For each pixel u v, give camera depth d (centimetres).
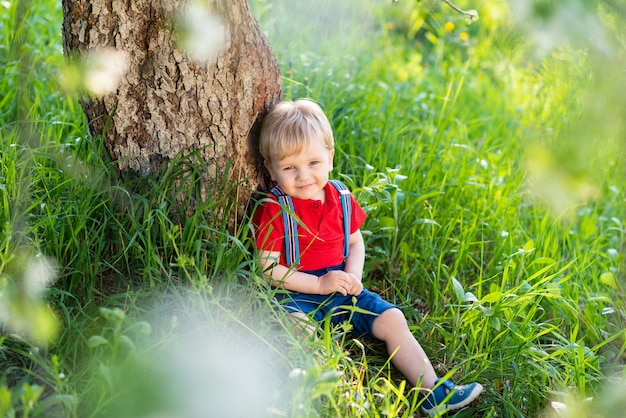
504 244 320
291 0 459
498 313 259
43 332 149
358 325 262
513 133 452
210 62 236
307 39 461
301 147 250
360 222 278
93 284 236
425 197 319
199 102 243
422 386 244
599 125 97
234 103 247
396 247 321
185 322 224
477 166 391
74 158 252
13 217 229
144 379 130
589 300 294
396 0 243
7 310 150
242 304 239
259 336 211
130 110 243
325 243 265
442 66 532
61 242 237
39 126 316
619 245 362
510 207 355
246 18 241
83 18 232
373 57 504
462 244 312
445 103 407
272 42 429
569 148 96
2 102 331
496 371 254
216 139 250
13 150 263
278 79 261
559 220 350
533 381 252
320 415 204
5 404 155
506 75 525
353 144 360
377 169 348
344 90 395
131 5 229
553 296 276
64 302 234
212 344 209
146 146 249
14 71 337
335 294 263
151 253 237
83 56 236
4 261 197
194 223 243
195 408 116
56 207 250
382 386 244
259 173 267
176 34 229
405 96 445
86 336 219
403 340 253
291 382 187
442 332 265
